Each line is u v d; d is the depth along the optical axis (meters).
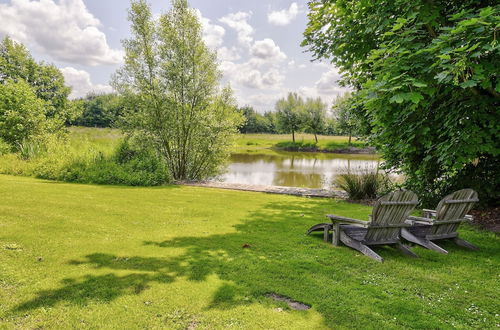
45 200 8.52
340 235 5.47
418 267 4.56
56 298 3.36
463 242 5.67
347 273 4.26
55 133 21.62
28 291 3.48
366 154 47.19
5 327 2.81
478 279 4.18
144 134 15.23
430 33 6.26
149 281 3.84
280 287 3.78
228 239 5.73
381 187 10.87
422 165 7.46
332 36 8.45
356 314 3.20
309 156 43.12
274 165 30.78
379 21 6.57
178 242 5.47
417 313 3.24
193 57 15.48
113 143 16.12
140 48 15.26
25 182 11.91
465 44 4.30
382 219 4.94
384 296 3.60
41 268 4.11
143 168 14.05
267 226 6.80
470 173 8.04
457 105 6.29
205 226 6.68
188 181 15.12
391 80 4.52
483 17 4.02
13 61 30.70
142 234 5.90
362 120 9.66
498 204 7.91
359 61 8.87
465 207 5.60
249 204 9.52
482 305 3.47
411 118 6.66
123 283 3.76
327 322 3.04
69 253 4.70
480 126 6.32
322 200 10.62
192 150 17.28
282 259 4.74
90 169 13.57
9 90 20.92
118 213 7.51
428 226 5.55
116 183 12.96
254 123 89.19
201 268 4.30
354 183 10.84
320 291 3.69
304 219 7.55
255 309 3.25
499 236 6.26
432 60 5.03
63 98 32.97
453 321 3.13
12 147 18.80
